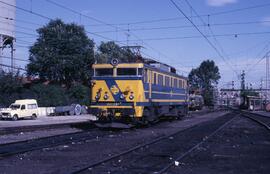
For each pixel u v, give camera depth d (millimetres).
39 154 15930
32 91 62188
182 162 14273
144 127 30750
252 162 14453
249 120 43469
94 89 28078
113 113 27203
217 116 54531
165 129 29016
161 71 32000
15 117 45781
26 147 18406
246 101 103812
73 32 73500
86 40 73312
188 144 19656
